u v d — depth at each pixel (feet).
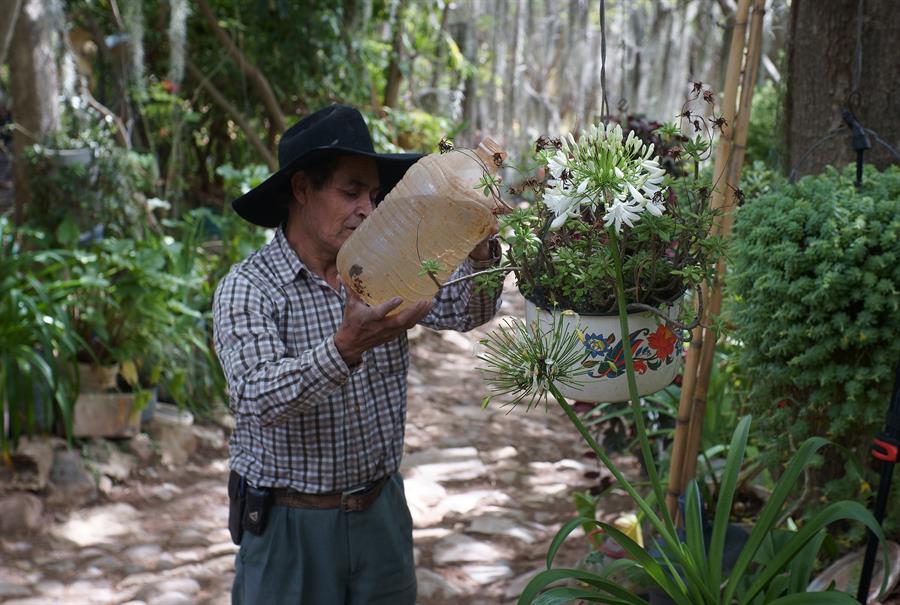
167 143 22.47
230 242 17.03
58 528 11.80
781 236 7.47
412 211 5.05
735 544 7.79
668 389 10.41
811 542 6.26
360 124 6.07
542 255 5.40
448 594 10.54
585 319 5.54
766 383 7.86
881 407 7.44
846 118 7.64
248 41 22.11
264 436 6.21
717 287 7.48
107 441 13.35
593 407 11.80
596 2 27.45
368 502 6.42
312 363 5.30
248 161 23.54
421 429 15.62
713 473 9.29
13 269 12.98
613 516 12.10
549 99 31.65
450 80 26.96
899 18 8.74
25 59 14.92
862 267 7.16
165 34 20.61
